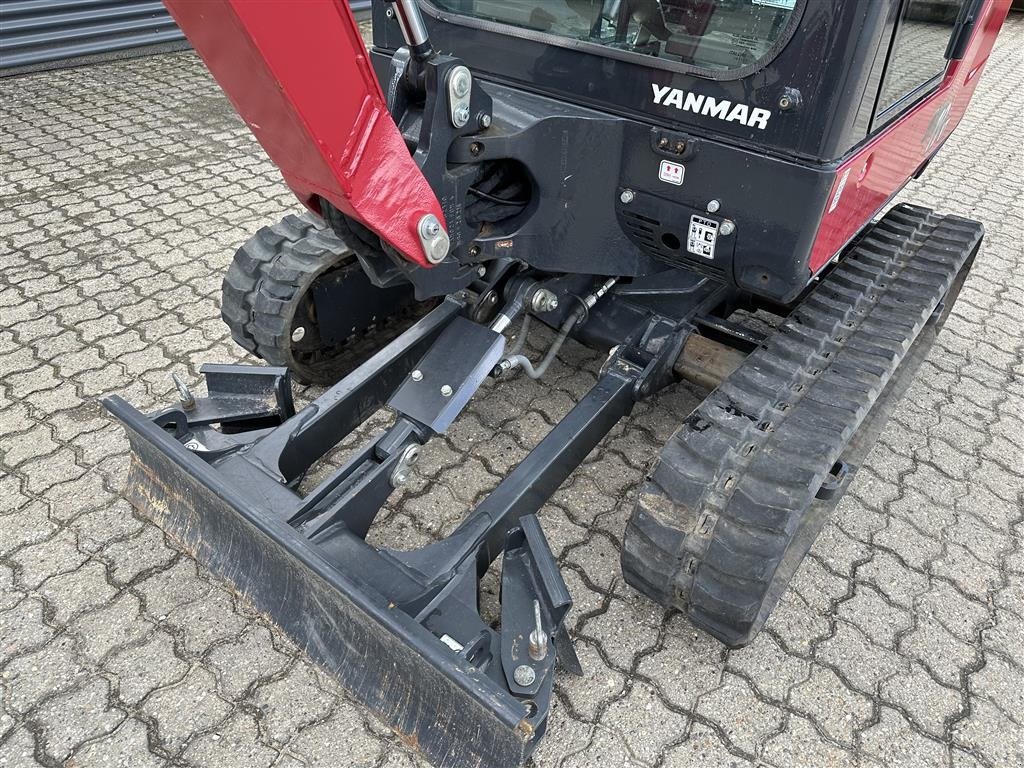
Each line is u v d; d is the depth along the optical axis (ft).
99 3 20.80
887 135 7.22
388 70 8.06
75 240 13.23
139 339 10.80
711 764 6.23
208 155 16.75
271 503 6.28
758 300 9.95
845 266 8.86
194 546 6.88
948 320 12.32
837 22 5.44
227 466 6.63
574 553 7.98
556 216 6.97
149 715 6.37
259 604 6.46
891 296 8.36
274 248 8.81
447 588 6.08
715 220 6.73
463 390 6.85
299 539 5.66
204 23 4.07
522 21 7.11
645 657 7.01
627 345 8.21
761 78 5.91
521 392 10.12
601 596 7.55
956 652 7.25
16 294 11.68
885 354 7.22
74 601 7.24
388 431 6.80
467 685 4.95
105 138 17.22
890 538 8.41
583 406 7.61
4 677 6.60
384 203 5.19
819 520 7.54
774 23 5.76
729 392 6.88
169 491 6.99
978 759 6.39
